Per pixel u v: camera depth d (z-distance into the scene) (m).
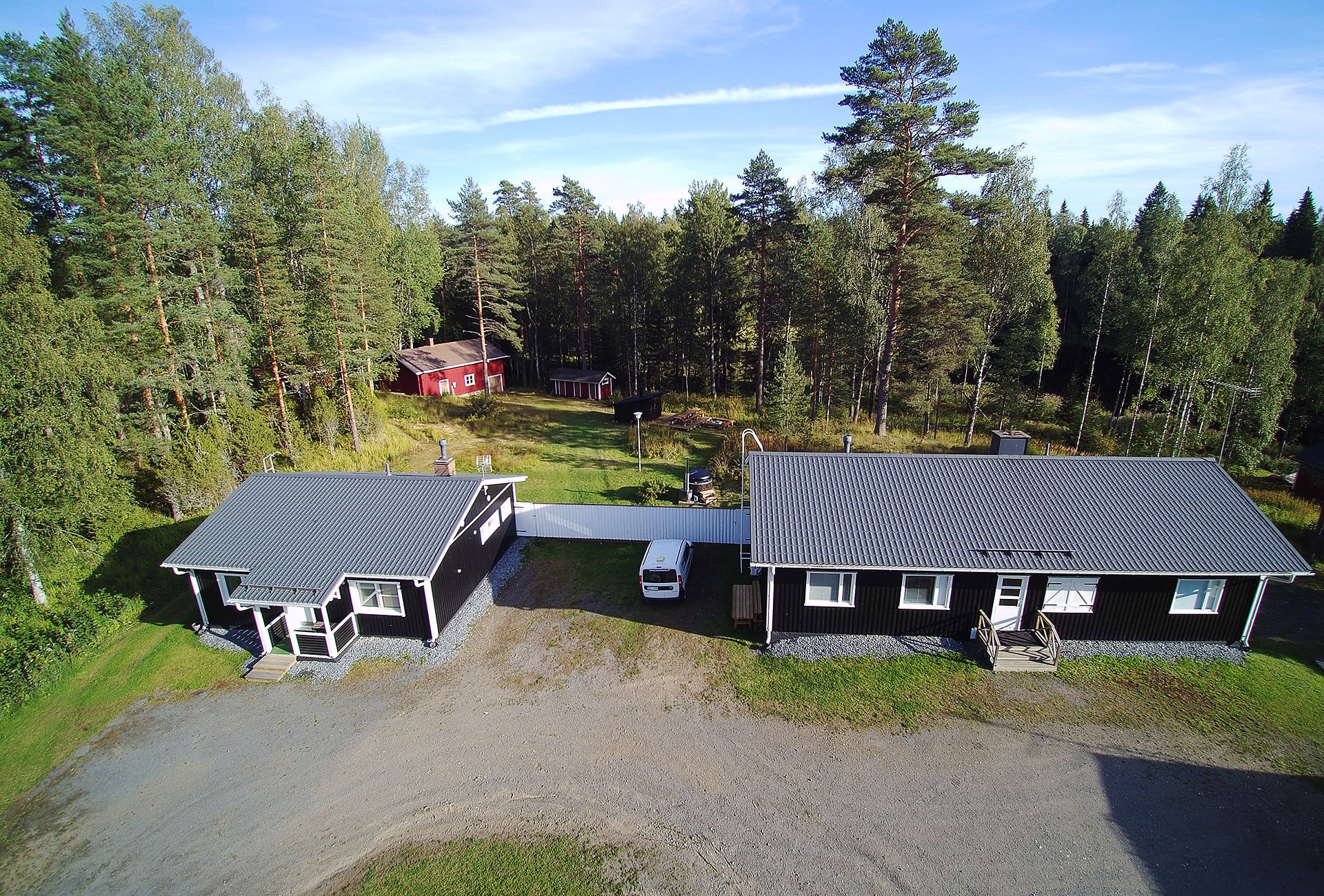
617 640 18.77
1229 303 27.75
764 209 42.00
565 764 14.21
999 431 22.22
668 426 42.28
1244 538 16.84
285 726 15.91
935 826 12.16
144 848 12.72
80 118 23.52
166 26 32.41
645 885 11.25
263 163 34.41
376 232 45.12
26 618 20.67
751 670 17.08
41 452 19.89
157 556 24.11
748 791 13.21
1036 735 14.36
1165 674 16.19
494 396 56.12
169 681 17.94
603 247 62.34
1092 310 52.78
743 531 24.62
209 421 28.64
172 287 26.03
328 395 37.94
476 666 17.84
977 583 17.22
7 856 12.76
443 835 12.54
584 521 25.67
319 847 12.46
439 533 19.20
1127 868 11.18
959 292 35.34
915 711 15.25
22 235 21.30
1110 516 17.70
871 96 31.80
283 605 17.62
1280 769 13.23
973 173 32.34
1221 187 32.12
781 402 32.66
